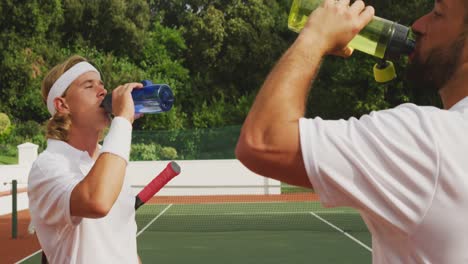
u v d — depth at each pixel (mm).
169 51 40281
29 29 35688
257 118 1282
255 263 8797
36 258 9586
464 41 1288
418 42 1386
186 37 40438
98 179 2275
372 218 1280
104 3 38312
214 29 39250
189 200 20641
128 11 39375
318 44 1328
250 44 39656
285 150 1253
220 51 40188
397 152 1207
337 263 8680
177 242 11195
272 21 40438
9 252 10266
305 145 1237
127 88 2467
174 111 35375
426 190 1187
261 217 15672
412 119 1235
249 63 40250
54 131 2646
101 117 2701
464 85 1313
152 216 16344
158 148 24797
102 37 38594
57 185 2402
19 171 18531
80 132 2715
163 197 21719
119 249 2613
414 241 1224
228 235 12125
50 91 2699
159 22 41750
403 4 33219
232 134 24891
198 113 37062
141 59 39250
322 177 1236
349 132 1249
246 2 41312
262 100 1292
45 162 2504
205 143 24859
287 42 40812
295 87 1291
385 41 1468
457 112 1248
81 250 2512
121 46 38750
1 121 30203
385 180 1207
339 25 1338
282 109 1270
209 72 40000
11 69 34000
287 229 12984
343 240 11031
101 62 36062
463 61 1302
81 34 38469
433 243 1207
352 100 33594
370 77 32406
